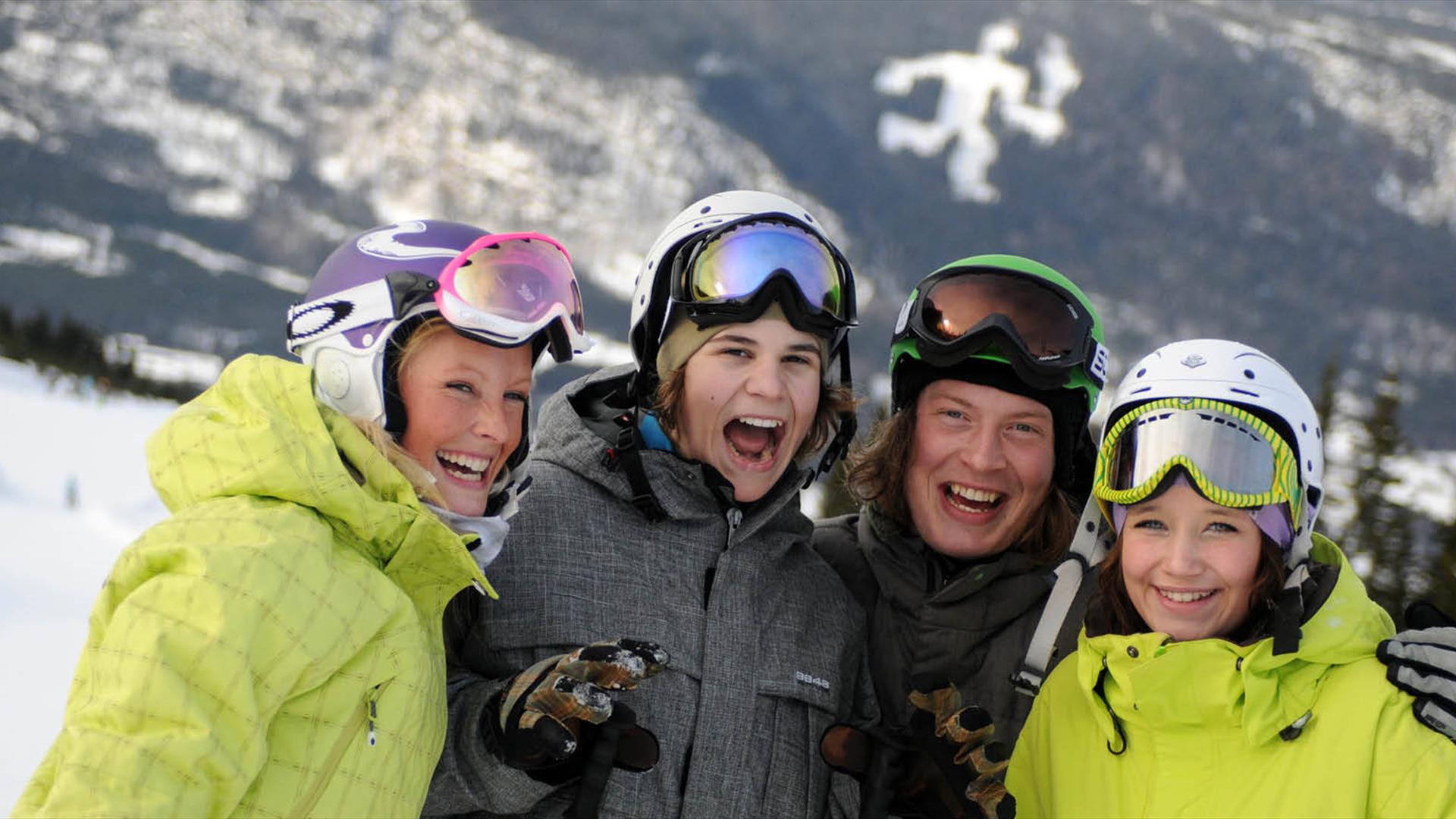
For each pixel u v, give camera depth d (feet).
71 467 82.28
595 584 8.59
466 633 8.59
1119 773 7.57
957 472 9.63
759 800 8.54
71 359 133.08
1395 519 71.26
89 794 5.61
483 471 7.60
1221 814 7.09
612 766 7.48
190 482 6.52
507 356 7.43
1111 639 7.43
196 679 5.90
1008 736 9.45
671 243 8.98
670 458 8.80
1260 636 7.35
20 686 36.58
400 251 7.29
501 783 7.29
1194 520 7.36
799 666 8.92
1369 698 6.90
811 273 8.77
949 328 9.43
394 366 7.28
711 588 8.81
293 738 6.36
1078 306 9.55
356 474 6.97
